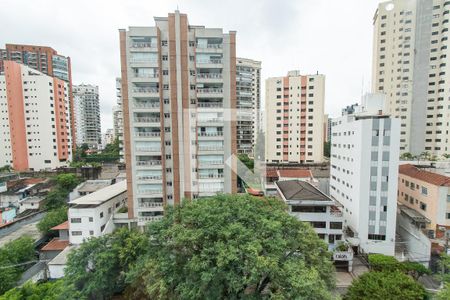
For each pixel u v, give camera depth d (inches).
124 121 1090.7
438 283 876.6
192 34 1089.4
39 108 2284.7
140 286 645.3
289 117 2426.2
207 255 499.8
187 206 660.7
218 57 1103.6
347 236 1107.9
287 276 472.4
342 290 839.1
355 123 1093.1
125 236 779.4
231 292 523.8
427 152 2153.1
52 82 2352.4
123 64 1071.6
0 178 1811.0
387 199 1030.4
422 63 2273.6
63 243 1064.2
